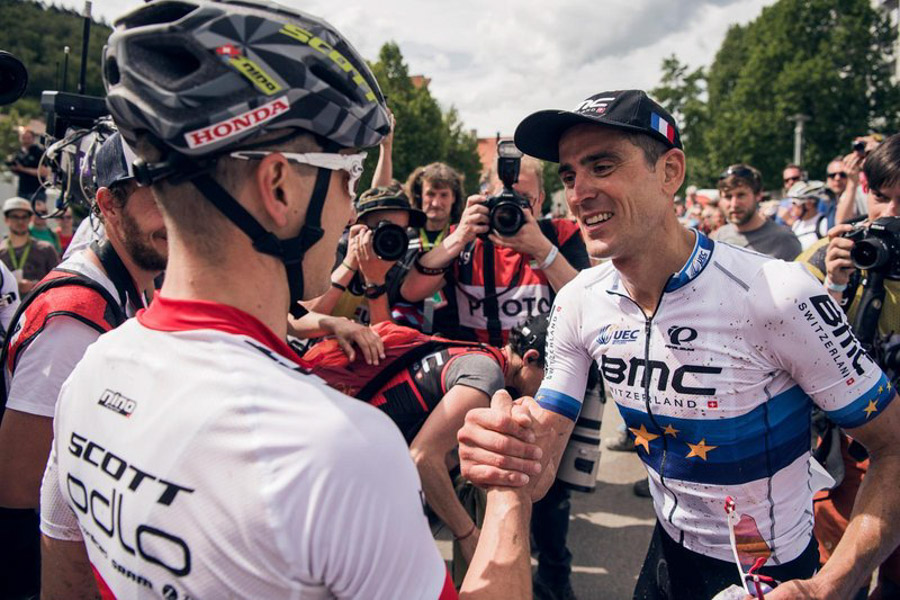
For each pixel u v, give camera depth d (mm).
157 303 822
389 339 1985
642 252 1323
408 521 709
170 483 706
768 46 31031
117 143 1373
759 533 1383
